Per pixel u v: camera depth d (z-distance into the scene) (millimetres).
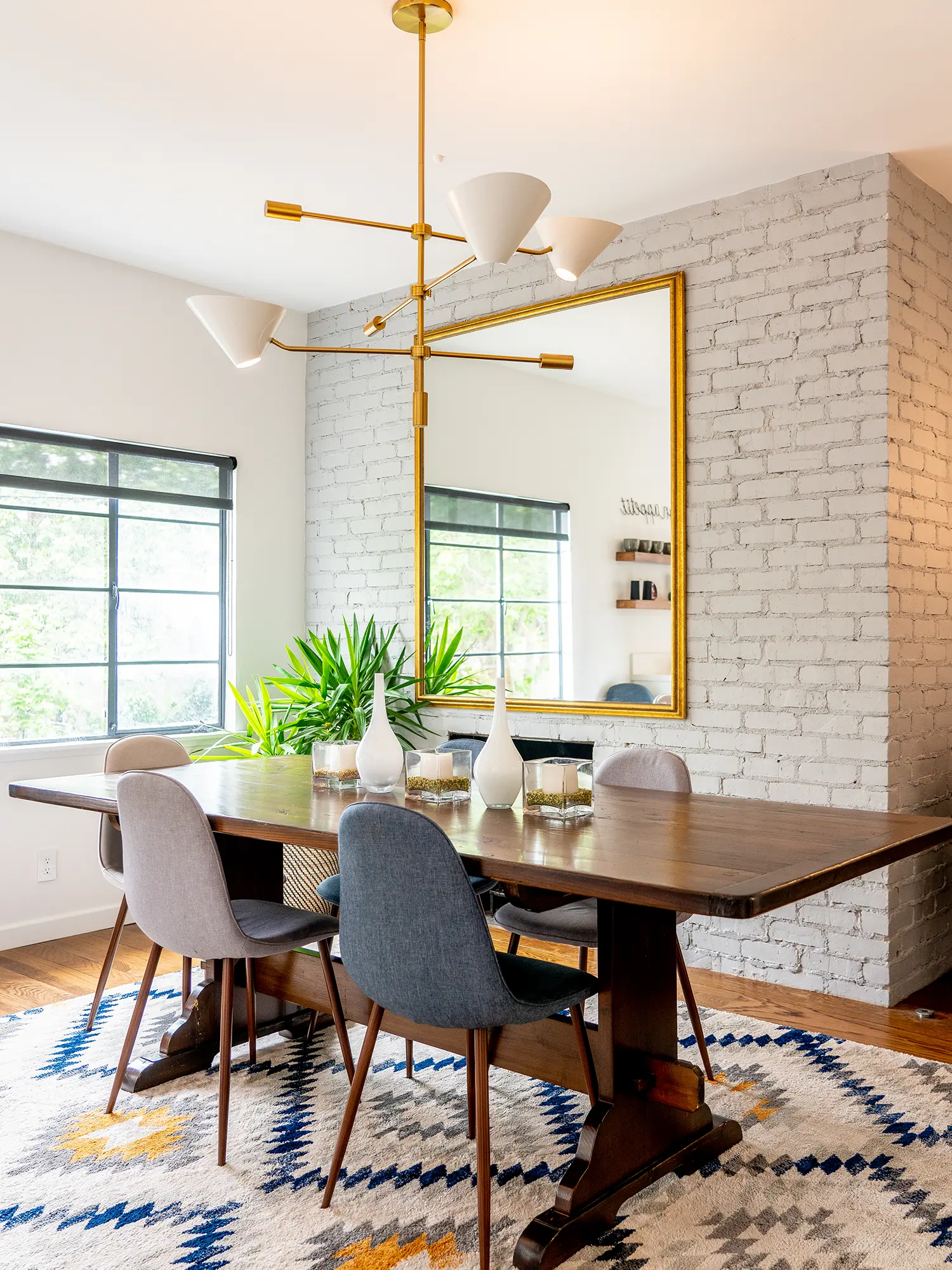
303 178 3744
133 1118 2623
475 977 1935
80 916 4402
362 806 1995
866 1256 1999
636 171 3662
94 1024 3275
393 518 5008
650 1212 2164
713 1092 2760
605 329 4180
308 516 5434
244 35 2824
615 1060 2182
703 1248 2027
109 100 3178
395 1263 1988
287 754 4703
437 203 3967
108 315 4574
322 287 5000
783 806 2574
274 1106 2689
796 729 3693
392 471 5016
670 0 2660
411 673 4902
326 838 2213
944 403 3863
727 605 3859
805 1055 3023
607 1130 2143
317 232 4254
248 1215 2156
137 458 4730
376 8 2691
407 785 2711
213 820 2486
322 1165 2373
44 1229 2107
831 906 3611
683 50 2891
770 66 2977
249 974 2955
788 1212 2162
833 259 3602
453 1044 2508
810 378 3650
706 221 3914
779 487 3725
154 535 4820
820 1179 2297
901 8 2697
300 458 5434
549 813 2385
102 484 4594
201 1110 2672
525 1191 2252
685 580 3955
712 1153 2398
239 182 3766
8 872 4176
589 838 2146
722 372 3867
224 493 5094
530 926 2682
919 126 3326
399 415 4980
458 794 2670
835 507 3596
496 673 4539
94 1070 2918
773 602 3742
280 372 5332
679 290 3945
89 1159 2404
